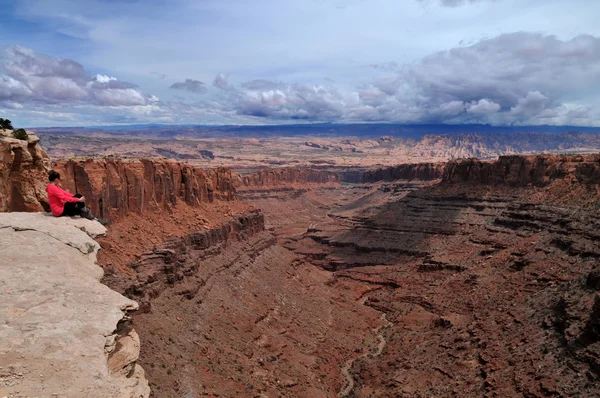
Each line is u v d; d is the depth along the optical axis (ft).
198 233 274.98
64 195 79.05
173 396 158.92
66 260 64.13
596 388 158.81
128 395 47.32
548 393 169.89
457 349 239.09
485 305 283.79
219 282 267.59
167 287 215.72
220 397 175.11
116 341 56.85
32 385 42.19
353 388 241.14
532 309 241.14
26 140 109.50
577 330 191.21
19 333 47.78
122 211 231.50
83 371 45.96
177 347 187.21
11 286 54.60
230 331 228.43
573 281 238.07
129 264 202.18
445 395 200.95
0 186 95.81
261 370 212.64
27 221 73.20
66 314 52.80
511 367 197.88
